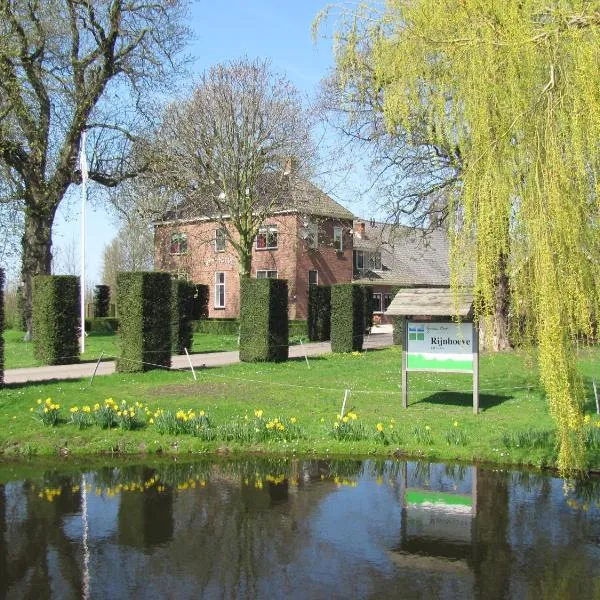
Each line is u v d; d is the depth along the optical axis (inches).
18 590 213.8
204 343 1078.4
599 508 293.0
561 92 228.8
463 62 256.8
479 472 350.3
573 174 223.6
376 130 785.6
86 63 959.6
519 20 241.8
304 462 374.3
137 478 343.9
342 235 1566.2
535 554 242.2
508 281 243.9
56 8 915.4
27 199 998.4
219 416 448.5
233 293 1501.0
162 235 1402.6
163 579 221.3
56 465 369.4
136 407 441.4
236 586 215.9
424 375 629.3
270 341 740.7
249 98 1062.4
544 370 220.2
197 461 377.7
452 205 257.1
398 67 289.6
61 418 438.9
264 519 279.9
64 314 743.7
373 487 326.6
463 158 259.4
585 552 243.4
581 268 220.8
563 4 242.4
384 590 213.0
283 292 759.7
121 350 634.8
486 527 270.4
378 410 464.4
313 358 797.2
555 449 318.7
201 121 1063.6
